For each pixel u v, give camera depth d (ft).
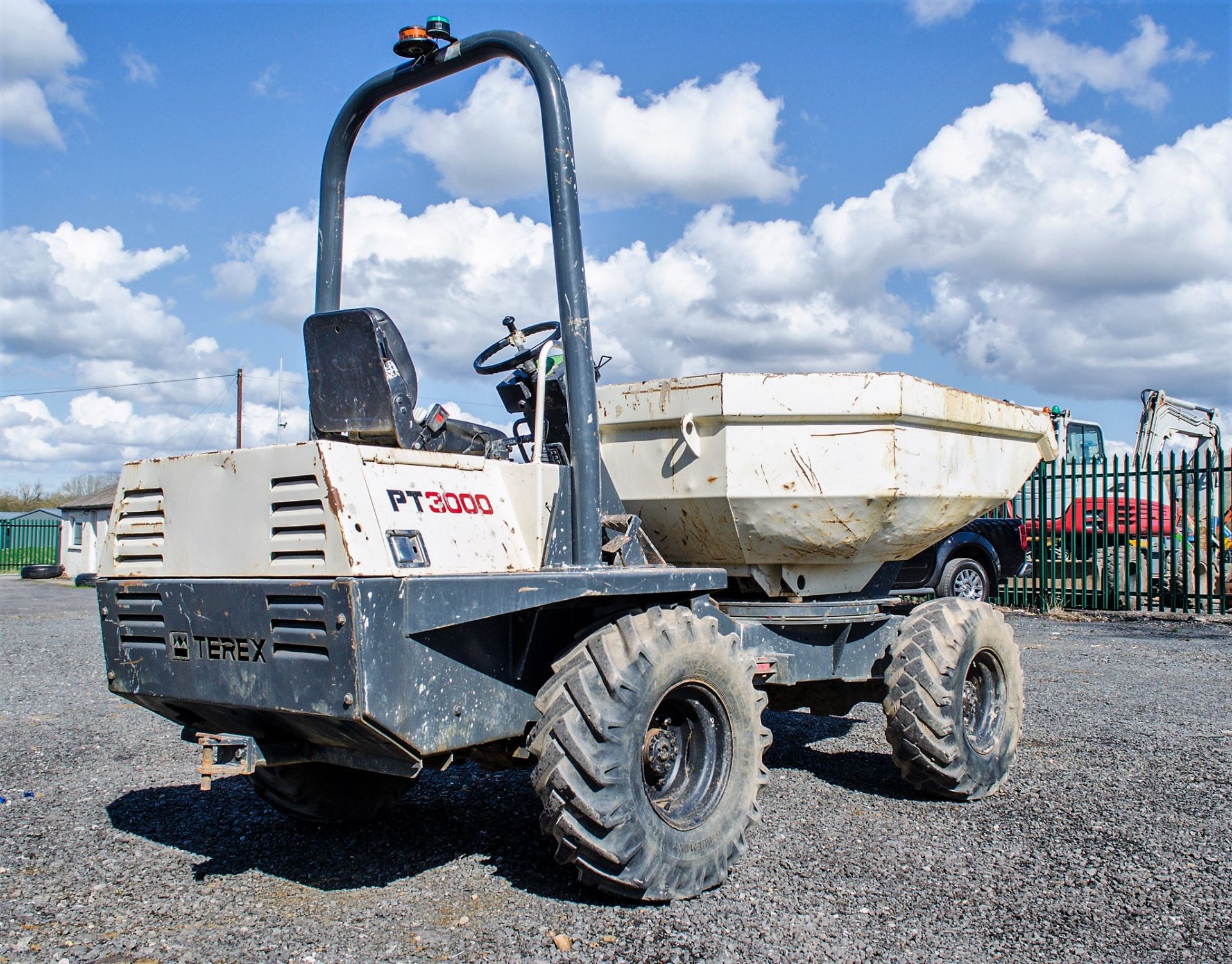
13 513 190.29
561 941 10.70
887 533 16.60
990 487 18.52
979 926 11.29
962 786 16.16
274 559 10.44
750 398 14.93
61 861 13.52
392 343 11.78
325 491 9.99
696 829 12.17
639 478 16.21
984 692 17.63
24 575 109.19
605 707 11.28
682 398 15.37
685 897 11.93
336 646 9.84
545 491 12.23
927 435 16.49
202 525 11.20
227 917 11.53
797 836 14.58
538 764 11.34
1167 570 52.75
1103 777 17.89
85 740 21.54
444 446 13.07
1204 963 10.39
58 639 42.09
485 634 11.43
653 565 13.75
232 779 18.08
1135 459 48.91
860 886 12.48
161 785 17.65
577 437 12.51
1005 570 45.98
